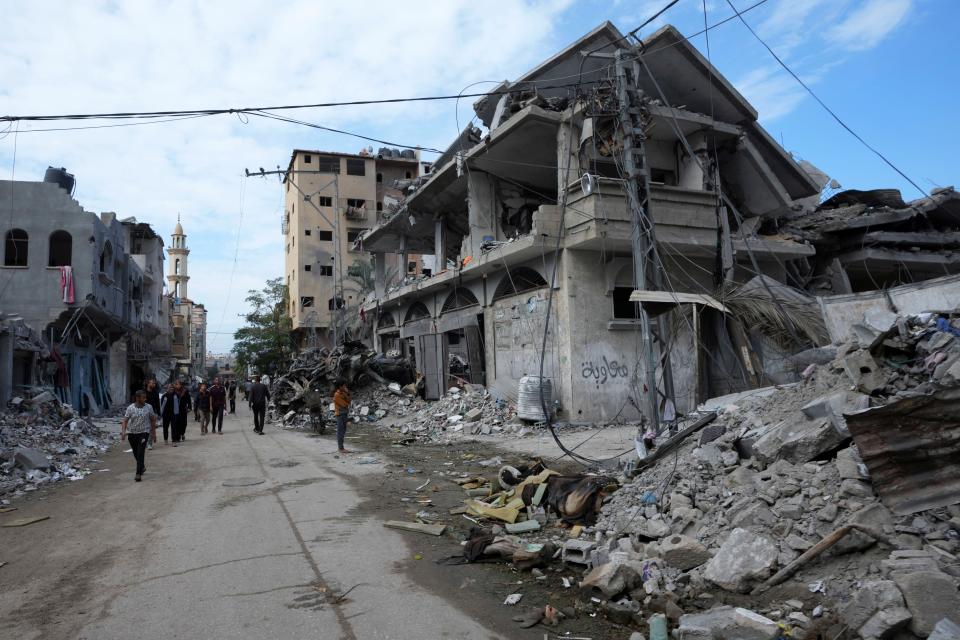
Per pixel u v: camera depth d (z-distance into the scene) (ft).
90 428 55.26
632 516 19.65
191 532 21.70
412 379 83.20
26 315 75.20
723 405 25.85
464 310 68.59
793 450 17.66
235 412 108.37
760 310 45.27
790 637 11.82
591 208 47.93
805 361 25.25
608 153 50.93
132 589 16.05
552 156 59.88
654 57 54.95
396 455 41.73
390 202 99.71
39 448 40.60
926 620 11.08
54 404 54.65
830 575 13.48
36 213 77.46
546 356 53.72
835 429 17.04
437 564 18.17
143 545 20.16
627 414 51.70
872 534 13.58
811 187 71.51
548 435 47.03
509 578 17.01
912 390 17.06
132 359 119.55
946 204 69.62
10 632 13.47
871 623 11.34
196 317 307.78
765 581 14.07
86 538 21.21
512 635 13.26
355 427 65.46
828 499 15.29
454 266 67.67
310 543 20.24
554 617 14.02
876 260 69.31
